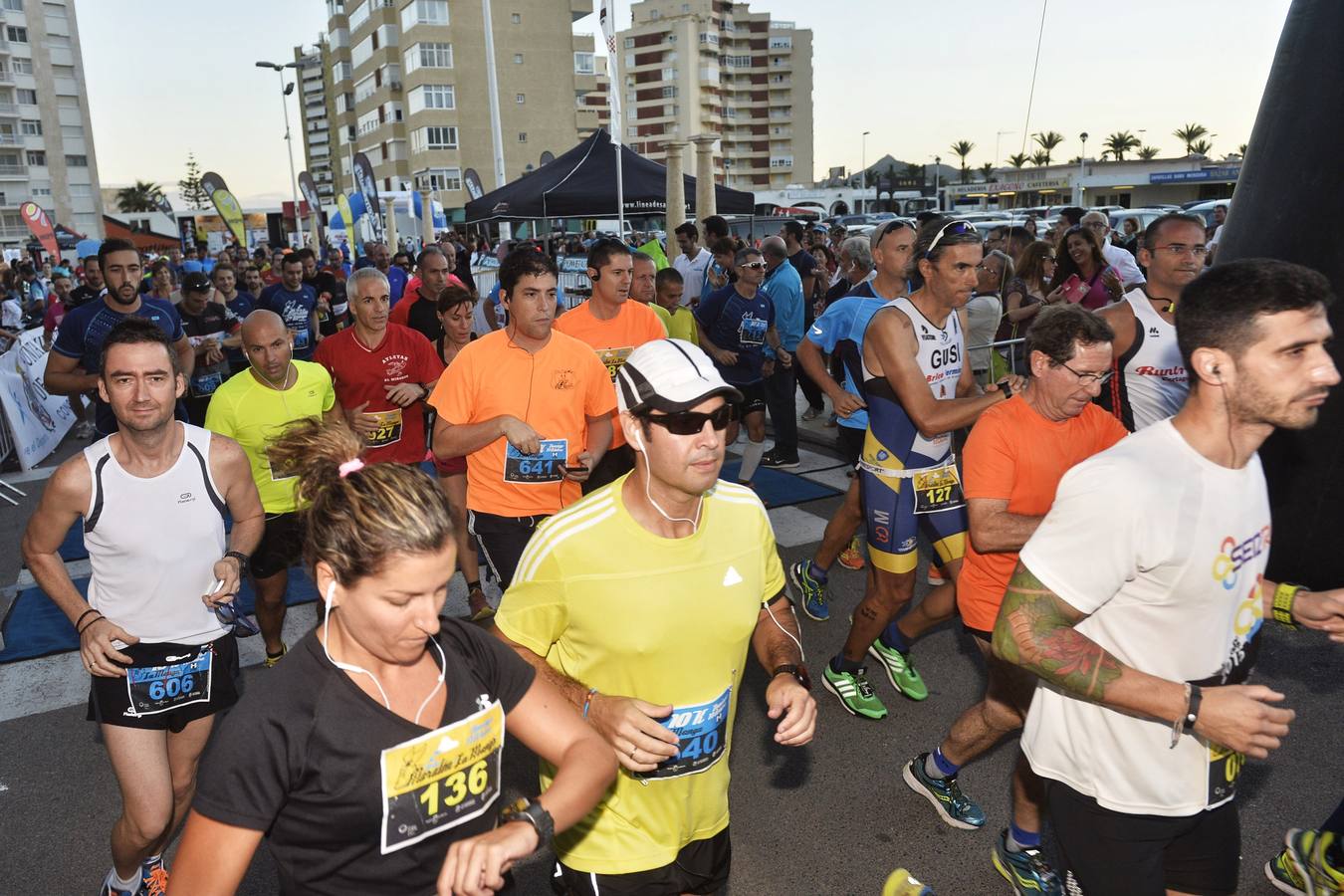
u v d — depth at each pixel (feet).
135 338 7.99
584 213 41.04
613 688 6.43
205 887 4.46
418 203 109.81
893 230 14.38
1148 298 12.27
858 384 13.74
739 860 10.23
